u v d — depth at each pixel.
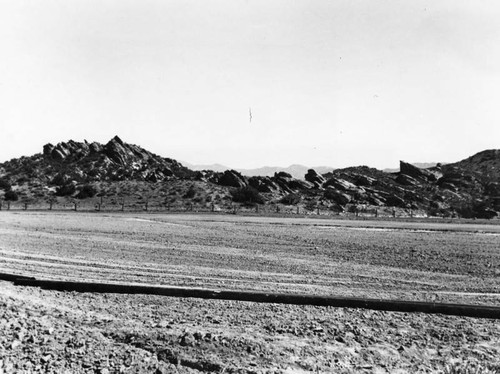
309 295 12.37
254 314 10.84
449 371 7.76
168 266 18.47
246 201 76.56
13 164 107.69
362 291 14.53
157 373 7.08
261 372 7.21
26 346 7.66
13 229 33.78
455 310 11.28
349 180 97.44
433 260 22.38
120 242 26.81
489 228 45.16
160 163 119.69
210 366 7.40
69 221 43.75
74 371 6.93
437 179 103.00
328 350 8.48
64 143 115.00
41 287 13.35
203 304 11.85
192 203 74.81
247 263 19.92
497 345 9.21
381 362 8.14
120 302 11.91
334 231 38.34
